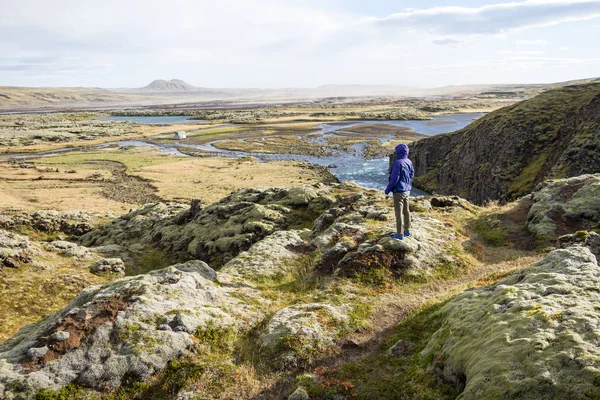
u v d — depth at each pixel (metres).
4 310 34.09
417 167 144.62
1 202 96.19
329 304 16.03
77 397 11.06
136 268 49.31
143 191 110.19
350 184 60.41
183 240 53.28
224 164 144.75
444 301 15.30
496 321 10.41
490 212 29.77
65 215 79.25
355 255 20.03
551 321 9.40
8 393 10.78
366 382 11.05
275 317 14.95
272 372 12.13
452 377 9.97
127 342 12.64
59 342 12.36
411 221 25.25
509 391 7.78
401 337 13.38
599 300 10.09
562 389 7.38
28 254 45.06
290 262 24.05
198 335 13.55
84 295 15.98
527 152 102.12
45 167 141.75
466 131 130.38
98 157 162.62
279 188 59.28
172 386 11.72
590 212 23.66
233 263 24.48
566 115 105.31
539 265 13.84
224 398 11.19
